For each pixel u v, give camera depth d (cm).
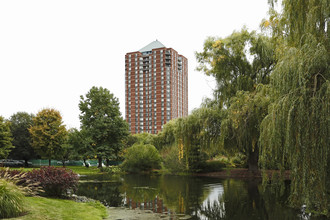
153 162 4003
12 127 5053
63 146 4247
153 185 2173
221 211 1123
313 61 848
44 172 1291
